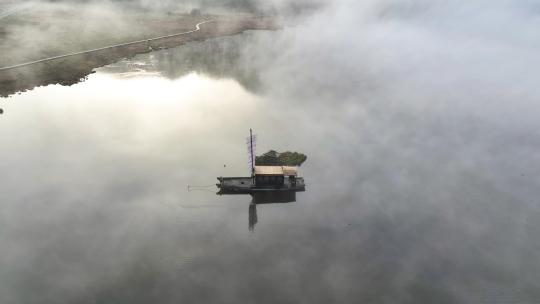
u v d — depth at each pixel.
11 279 34.75
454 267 38.66
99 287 34.59
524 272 38.41
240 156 54.66
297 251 39.84
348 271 37.72
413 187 50.19
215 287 35.28
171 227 41.91
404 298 35.09
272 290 35.31
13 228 40.25
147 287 34.91
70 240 39.31
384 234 42.50
